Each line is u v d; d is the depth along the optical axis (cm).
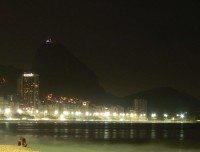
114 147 10738
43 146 10488
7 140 12081
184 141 13338
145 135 16950
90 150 9744
